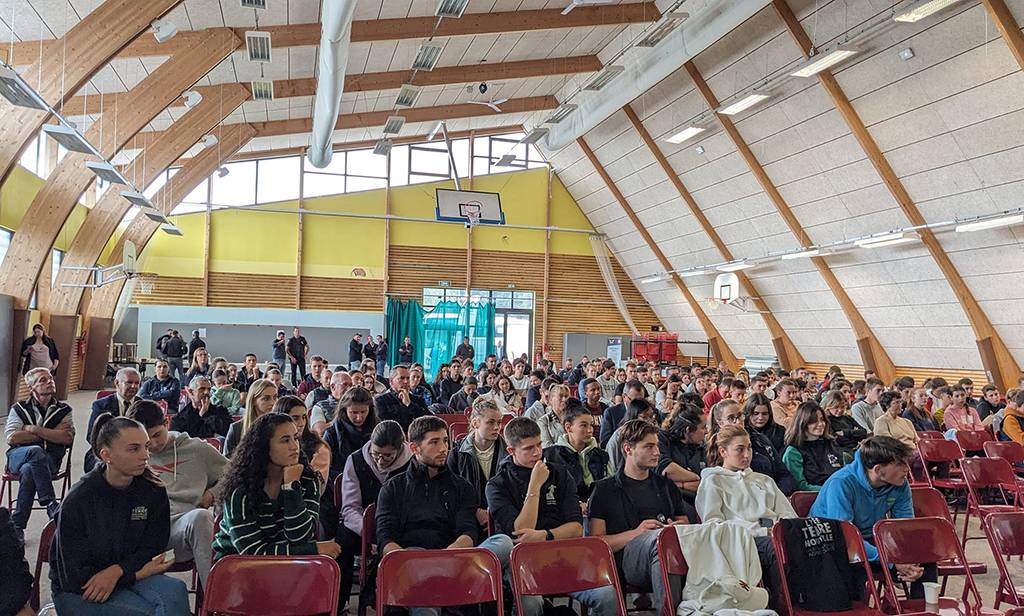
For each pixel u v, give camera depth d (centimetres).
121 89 1191
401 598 301
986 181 1125
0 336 1166
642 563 367
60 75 851
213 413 646
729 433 443
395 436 424
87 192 1761
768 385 887
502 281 2156
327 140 1358
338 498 466
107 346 1759
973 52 998
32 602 323
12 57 959
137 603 313
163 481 423
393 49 1234
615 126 1706
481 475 477
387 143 1672
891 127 1177
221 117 1334
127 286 1847
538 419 663
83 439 973
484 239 2148
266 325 1967
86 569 310
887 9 1023
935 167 1177
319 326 2000
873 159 1224
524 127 2117
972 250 1247
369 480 434
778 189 1460
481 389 1042
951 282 1308
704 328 2045
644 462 408
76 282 1503
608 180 1914
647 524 391
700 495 432
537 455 405
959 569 407
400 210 2084
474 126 2041
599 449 525
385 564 303
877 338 1588
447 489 390
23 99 738
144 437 323
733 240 1689
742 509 424
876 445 409
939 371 1509
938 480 693
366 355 1889
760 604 341
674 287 2052
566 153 1997
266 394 512
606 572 328
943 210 1223
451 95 1642
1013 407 791
